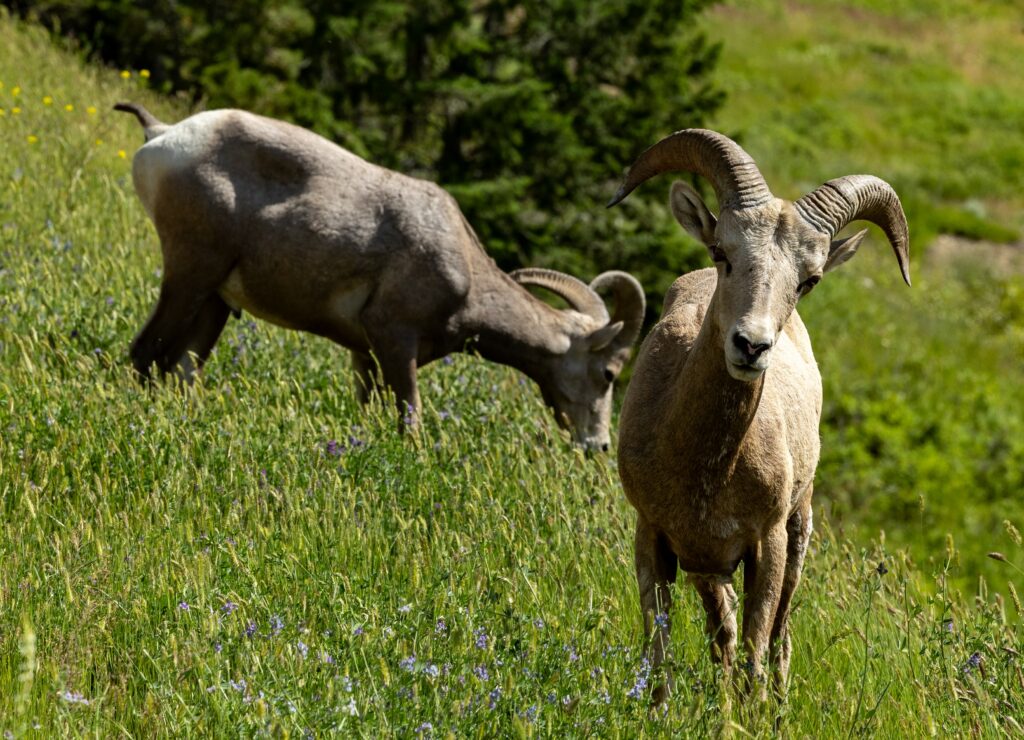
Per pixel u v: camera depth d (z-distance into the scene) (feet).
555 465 88.12
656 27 213.05
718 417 60.49
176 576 60.23
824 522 86.53
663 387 64.95
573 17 208.54
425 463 81.82
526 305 105.60
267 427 80.69
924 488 236.63
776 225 58.70
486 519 73.77
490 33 217.77
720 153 61.11
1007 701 63.41
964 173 433.07
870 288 332.60
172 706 50.55
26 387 79.30
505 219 192.75
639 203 209.87
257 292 97.14
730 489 62.34
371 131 203.72
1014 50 573.74
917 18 588.50
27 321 93.86
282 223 95.04
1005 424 264.11
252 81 193.47
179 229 94.38
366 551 68.64
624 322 110.01
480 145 202.49
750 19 540.52
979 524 231.09
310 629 56.44
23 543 62.49
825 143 429.38
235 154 94.63
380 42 204.64
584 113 211.00
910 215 385.50
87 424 75.82
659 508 63.87
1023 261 375.25
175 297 95.25
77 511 68.39
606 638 60.95
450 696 51.65
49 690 51.96
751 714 59.72
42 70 185.47
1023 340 317.83
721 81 456.45
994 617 69.67
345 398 95.81
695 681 58.49
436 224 99.25
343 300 98.02
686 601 75.77
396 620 57.98
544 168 203.10
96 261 114.01
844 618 76.95
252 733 47.29
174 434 76.07
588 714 52.39
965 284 351.05
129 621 57.36
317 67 205.87
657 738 53.62
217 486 72.49
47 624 55.93
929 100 490.90
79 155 151.12
